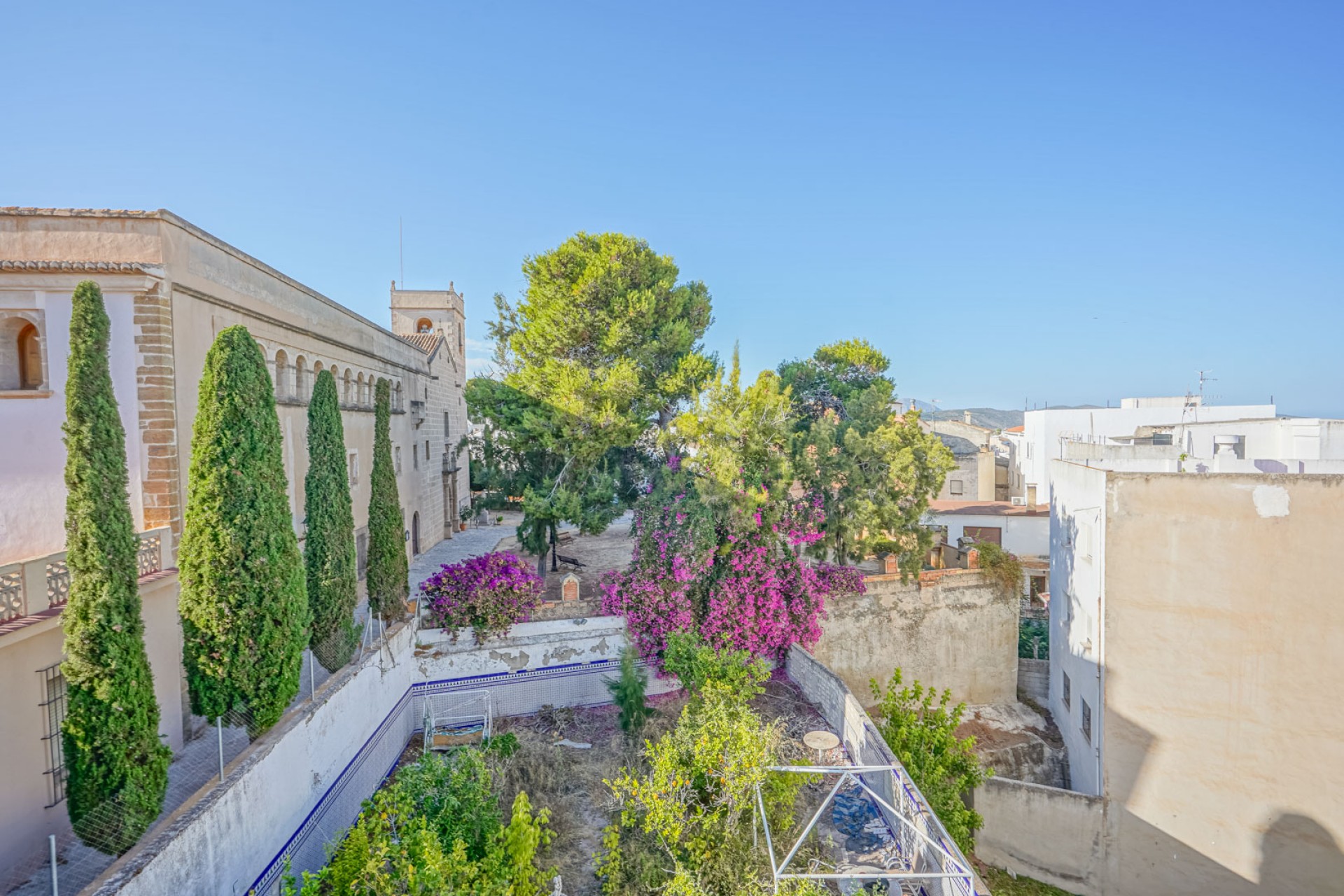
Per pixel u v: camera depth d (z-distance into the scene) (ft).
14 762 30.45
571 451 68.39
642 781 35.96
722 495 55.21
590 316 69.72
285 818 31.91
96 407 27.22
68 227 41.34
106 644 26.68
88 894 20.51
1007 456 169.89
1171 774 52.06
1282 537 49.34
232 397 32.89
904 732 44.27
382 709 43.96
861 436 74.95
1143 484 52.54
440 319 136.26
